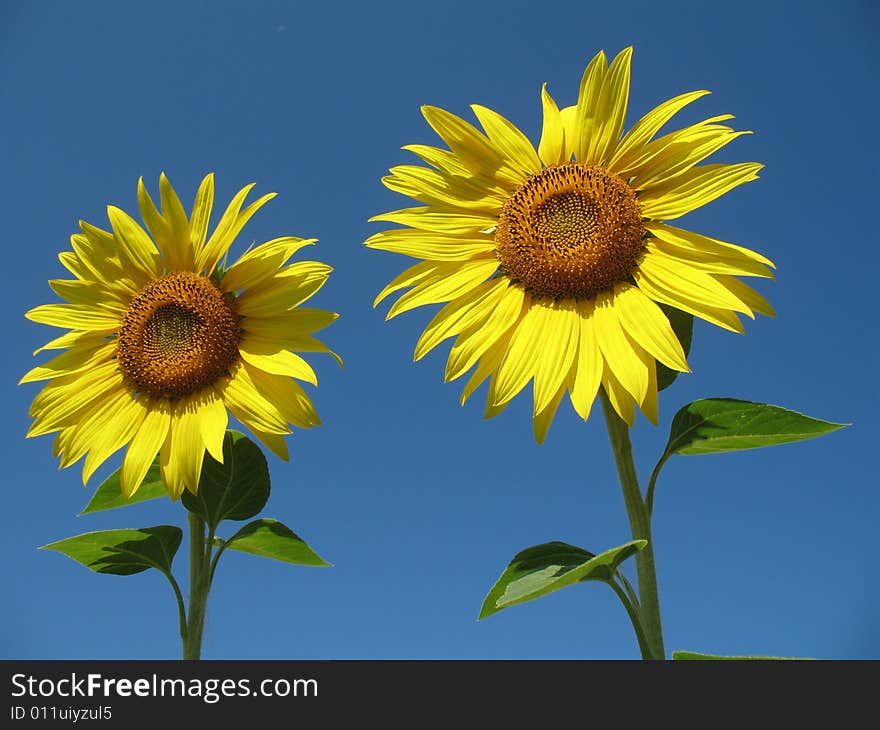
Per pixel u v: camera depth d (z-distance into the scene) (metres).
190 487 0.89
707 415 0.81
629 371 0.81
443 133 0.86
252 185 0.92
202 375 0.91
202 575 0.90
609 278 0.84
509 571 0.81
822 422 0.80
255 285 0.92
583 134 0.86
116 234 0.93
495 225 0.86
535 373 0.83
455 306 0.85
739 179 0.83
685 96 0.84
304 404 0.89
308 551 0.91
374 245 0.85
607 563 0.79
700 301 0.81
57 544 0.88
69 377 0.93
